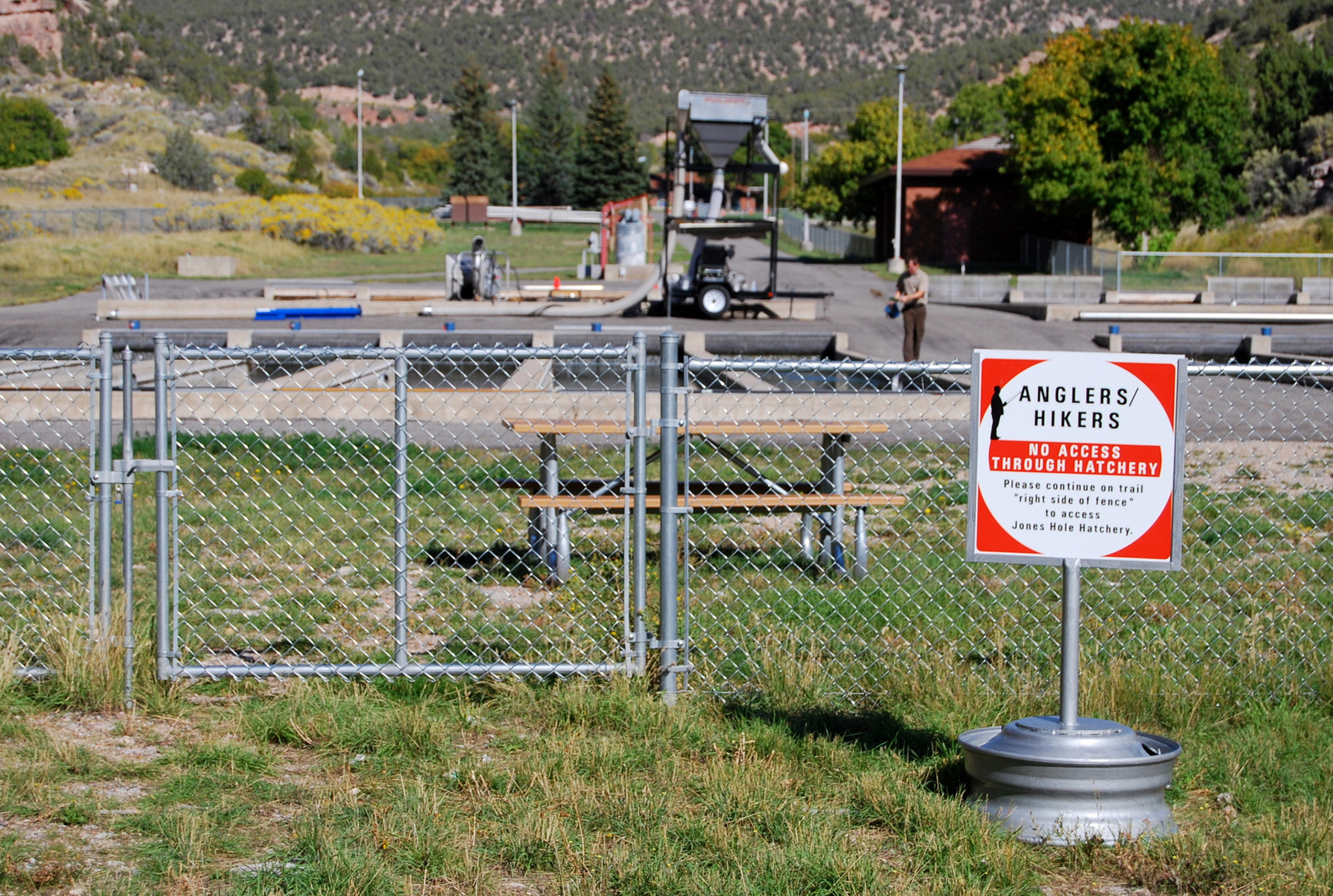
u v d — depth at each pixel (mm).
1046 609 6953
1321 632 6410
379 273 45312
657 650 5656
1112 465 4457
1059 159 45469
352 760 4680
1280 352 25094
